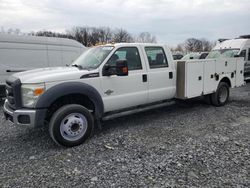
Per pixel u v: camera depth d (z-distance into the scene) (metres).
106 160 3.98
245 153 4.08
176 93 6.54
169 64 6.26
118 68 4.90
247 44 13.20
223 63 7.52
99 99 4.97
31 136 5.28
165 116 6.60
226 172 3.46
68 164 3.88
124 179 3.36
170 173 3.48
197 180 3.28
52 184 3.29
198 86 6.75
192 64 6.46
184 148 4.35
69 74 4.64
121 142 4.75
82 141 4.72
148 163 3.81
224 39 15.08
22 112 4.34
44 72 4.73
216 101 7.49
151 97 5.91
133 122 6.10
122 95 5.36
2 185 3.28
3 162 3.99
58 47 10.45
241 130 5.29
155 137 4.97
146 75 5.73
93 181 3.34
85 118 4.75
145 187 3.15
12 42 9.29
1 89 9.16
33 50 9.80
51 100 4.36
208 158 3.92
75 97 4.91
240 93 10.13
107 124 5.98
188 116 6.55
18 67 9.46
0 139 5.12
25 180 3.40
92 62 5.29
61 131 4.49
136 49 5.66
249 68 13.14
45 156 4.21
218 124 5.78
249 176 3.34
